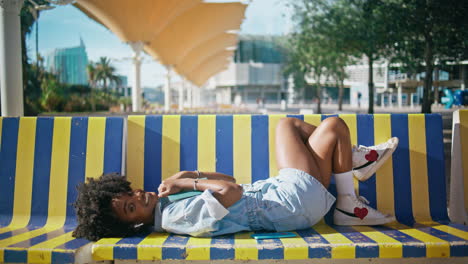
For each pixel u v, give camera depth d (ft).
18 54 16.28
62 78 134.62
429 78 55.98
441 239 7.47
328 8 69.77
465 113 9.94
